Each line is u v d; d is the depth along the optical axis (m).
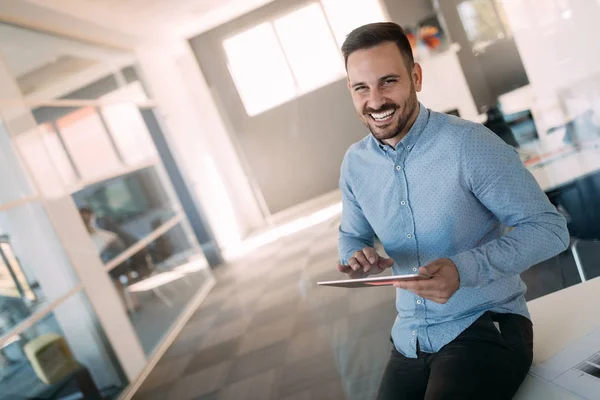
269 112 10.14
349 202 1.53
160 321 4.95
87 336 3.84
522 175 1.18
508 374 1.10
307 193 10.22
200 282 6.31
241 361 3.78
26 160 3.78
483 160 1.19
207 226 7.68
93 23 5.86
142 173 5.74
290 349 3.57
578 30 4.88
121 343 4.20
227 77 10.05
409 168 1.28
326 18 9.68
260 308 4.85
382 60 1.19
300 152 10.16
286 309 4.45
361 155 1.39
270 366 3.45
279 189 10.28
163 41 8.66
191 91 9.26
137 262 4.96
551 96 4.90
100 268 4.30
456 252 1.28
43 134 4.10
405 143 1.27
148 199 5.64
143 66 7.17
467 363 1.13
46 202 3.85
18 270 3.39
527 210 1.16
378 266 1.31
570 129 4.29
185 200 7.59
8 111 3.75
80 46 5.29
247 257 7.62
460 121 1.25
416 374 1.28
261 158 10.27
